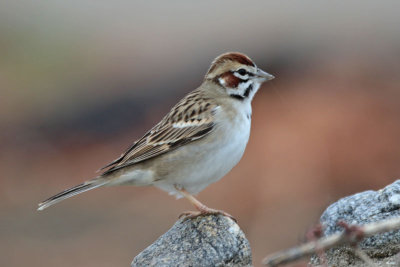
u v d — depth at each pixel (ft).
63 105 69.87
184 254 23.27
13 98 72.38
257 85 27.27
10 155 61.87
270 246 40.52
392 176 47.11
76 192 26.43
